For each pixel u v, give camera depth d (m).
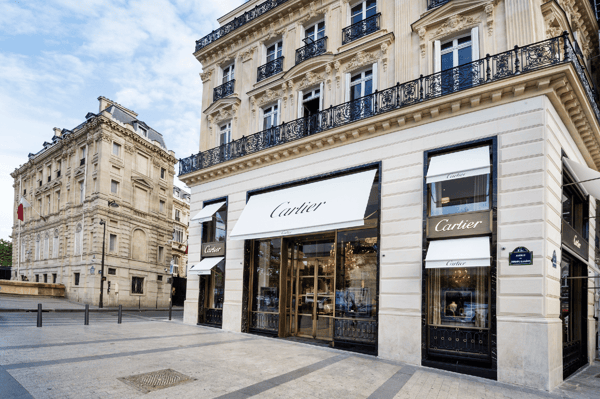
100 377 6.25
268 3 15.53
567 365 8.84
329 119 12.30
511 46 9.29
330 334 11.77
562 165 9.05
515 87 8.52
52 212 36.00
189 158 17.09
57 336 10.29
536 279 7.70
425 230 9.41
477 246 8.38
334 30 13.28
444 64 10.62
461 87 9.59
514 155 8.45
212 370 7.21
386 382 7.14
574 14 12.12
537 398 6.65
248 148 14.68
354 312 10.78
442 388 6.94
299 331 12.77
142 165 35.62
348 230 11.42
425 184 9.62
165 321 16.86
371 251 10.74
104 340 10.01
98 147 31.16
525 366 7.50
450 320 8.95
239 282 13.84
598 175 9.45
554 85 8.20
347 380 7.11
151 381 6.20
